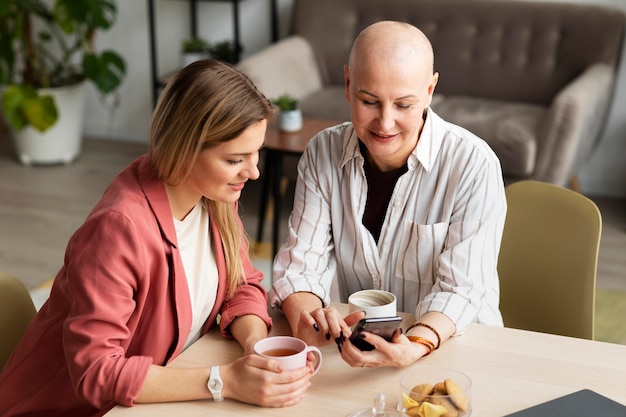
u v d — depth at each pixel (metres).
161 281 1.58
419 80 1.69
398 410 1.37
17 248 3.92
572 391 1.45
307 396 1.46
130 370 1.45
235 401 1.45
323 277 1.94
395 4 4.72
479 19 4.55
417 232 1.89
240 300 1.76
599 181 4.71
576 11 4.40
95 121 5.73
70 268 1.50
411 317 1.78
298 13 4.93
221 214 1.70
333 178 1.96
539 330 2.12
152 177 1.58
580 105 3.77
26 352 1.62
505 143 3.90
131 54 5.55
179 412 1.42
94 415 1.58
